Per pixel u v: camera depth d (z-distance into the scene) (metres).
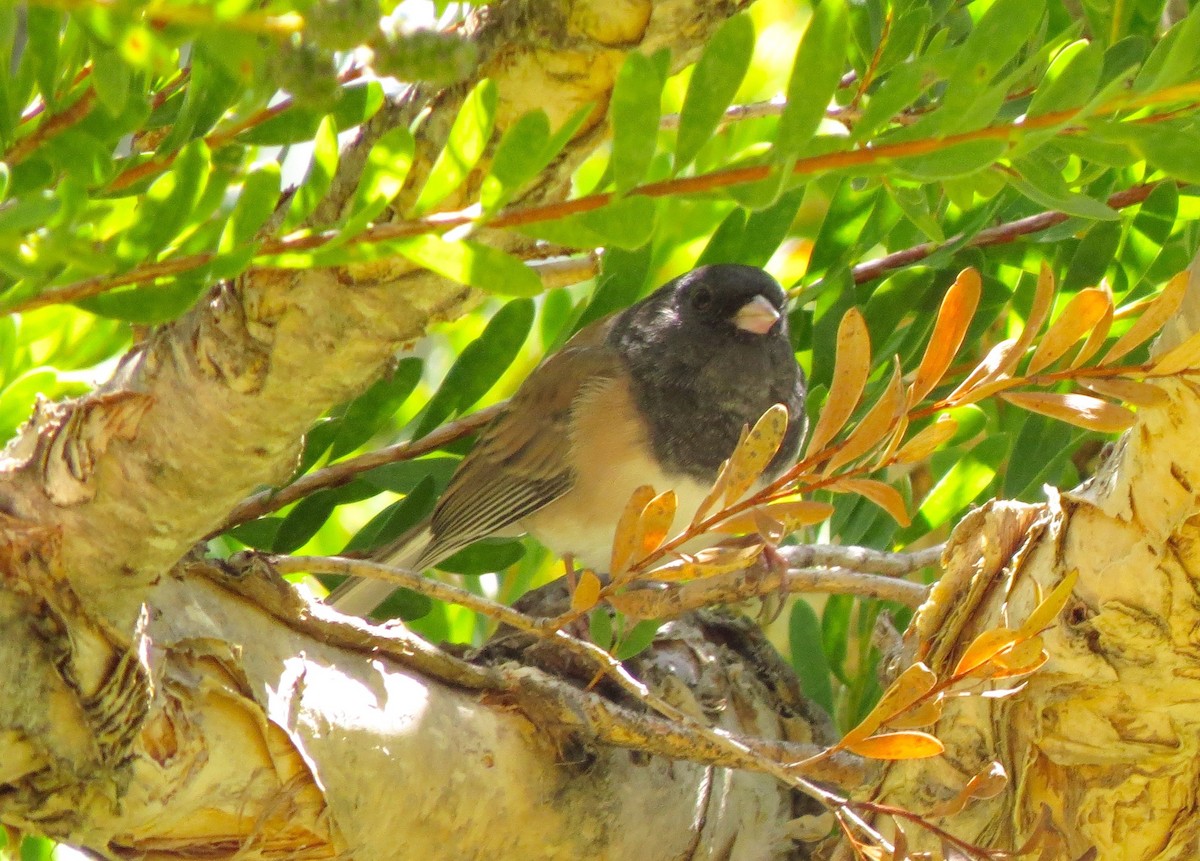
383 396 6.12
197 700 3.83
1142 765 4.48
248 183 2.57
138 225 2.57
